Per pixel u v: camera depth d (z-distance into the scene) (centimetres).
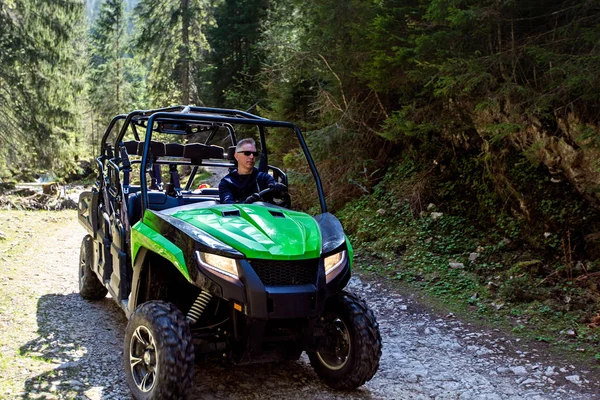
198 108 472
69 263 811
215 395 395
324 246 386
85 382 398
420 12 852
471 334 581
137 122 571
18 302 592
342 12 959
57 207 1673
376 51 895
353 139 1089
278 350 382
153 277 410
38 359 435
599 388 452
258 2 2342
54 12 2198
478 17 690
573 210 735
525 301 656
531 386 455
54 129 2248
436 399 419
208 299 380
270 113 1359
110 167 539
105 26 4125
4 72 2056
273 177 523
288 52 1246
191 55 2548
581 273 684
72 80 2588
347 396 406
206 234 369
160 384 339
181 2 2548
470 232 849
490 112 789
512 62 695
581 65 596
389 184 1047
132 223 472
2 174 2159
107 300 631
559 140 718
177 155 509
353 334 400
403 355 518
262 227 381
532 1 705
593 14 667
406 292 727
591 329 571
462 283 728
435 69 802
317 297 365
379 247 895
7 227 1068
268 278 358
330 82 1131
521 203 792
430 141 995
